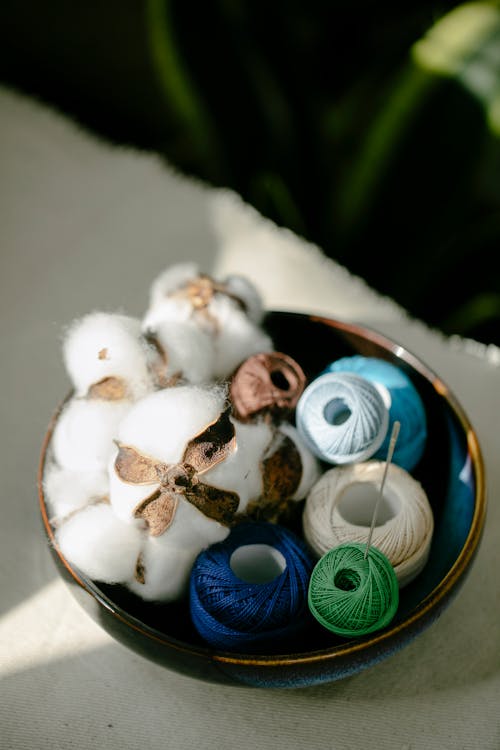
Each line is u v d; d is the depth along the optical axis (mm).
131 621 372
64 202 670
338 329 477
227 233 643
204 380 433
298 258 625
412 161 683
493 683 427
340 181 735
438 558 420
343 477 424
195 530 385
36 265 625
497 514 486
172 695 424
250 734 412
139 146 1012
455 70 605
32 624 450
